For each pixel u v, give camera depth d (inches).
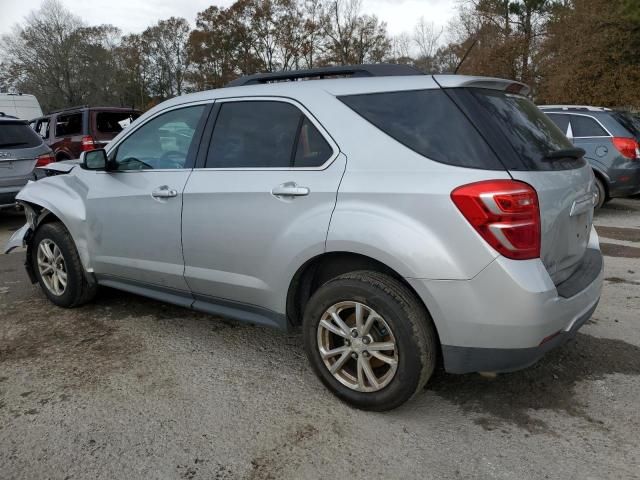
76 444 103.0
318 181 112.0
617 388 121.4
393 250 100.4
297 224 113.6
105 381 127.0
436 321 100.3
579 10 734.5
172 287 144.6
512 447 101.1
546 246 99.9
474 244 94.8
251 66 1987.0
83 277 168.7
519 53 952.3
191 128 139.7
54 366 134.9
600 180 330.6
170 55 2541.8
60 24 2337.6
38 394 121.2
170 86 2581.2
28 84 2337.6
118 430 107.3
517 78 958.4
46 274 177.3
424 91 107.4
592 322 159.6
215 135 134.3
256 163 124.2
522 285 93.4
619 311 169.0
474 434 105.4
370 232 102.9
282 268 117.2
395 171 103.7
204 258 132.4
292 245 114.3
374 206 104.0
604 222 323.6
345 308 112.0
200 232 131.5
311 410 114.3
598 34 683.4
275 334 155.0
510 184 94.6
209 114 136.9
